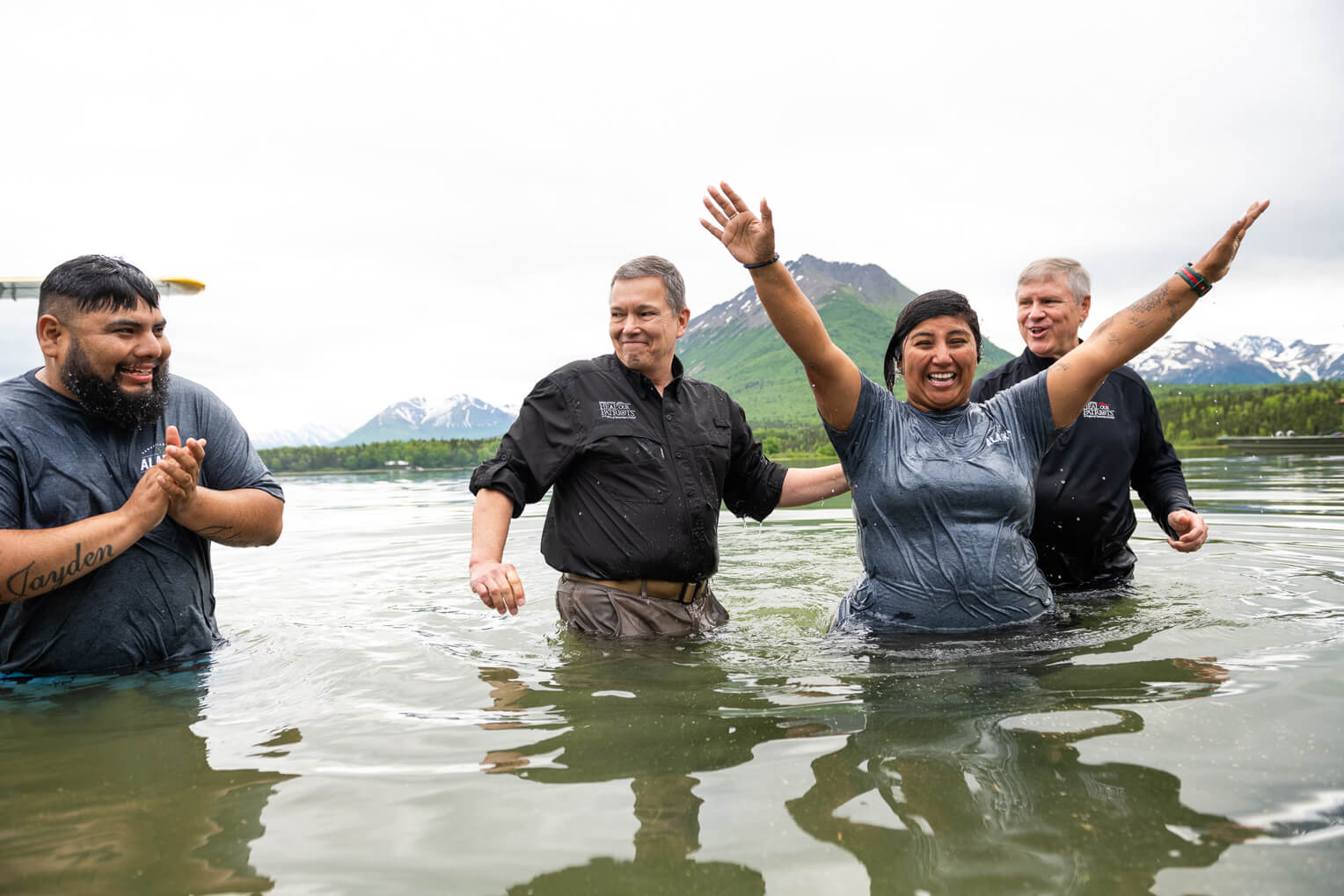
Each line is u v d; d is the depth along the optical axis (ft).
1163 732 6.36
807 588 14.99
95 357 9.42
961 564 10.25
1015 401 10.89
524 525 25.57
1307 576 13.43
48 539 8.79
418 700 8.14
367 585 15.74
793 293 9.86
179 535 10.17
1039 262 14.76
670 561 11.65
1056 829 4.92
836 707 7.46
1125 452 13.96
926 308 10.57
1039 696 7.48
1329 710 6.69
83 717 7.80
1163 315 10.15
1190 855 4.58
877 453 10.63
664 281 12.10
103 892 4.58
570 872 4.67
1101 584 13.75
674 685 8.51
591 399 12.01
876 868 4.58
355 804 5.67
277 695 8.44
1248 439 70.13
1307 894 4.17
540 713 7.61
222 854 5.00
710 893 4.39
